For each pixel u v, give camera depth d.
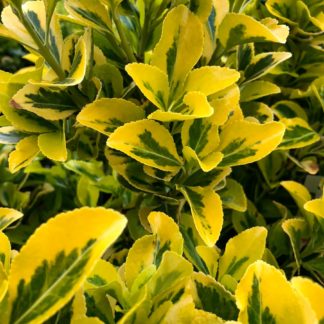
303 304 0.13
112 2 0.22
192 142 0.20
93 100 0.22
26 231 0.30
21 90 0.20
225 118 0.20
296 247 0.24
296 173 0.31
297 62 0.29
